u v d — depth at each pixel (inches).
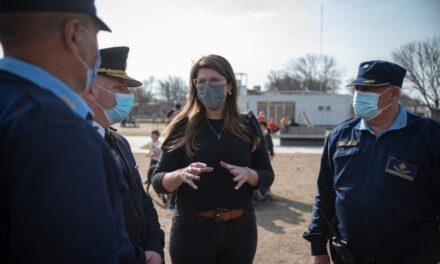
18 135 37.5
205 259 101.3
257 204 314.7
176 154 108.8
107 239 40.3
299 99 1806.1
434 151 94.5
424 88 1197.7
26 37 44.1
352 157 103.7
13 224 37.3
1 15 43.6
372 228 97.7
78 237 37.6
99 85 84.5
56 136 38.1
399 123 100.0
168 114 347.6
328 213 113.8
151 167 322.3
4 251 40.3
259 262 192.1
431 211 96.7
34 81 43.4
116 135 94.0
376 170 99.0
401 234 95.4
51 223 36.4
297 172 487.2
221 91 103.2
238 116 109.5
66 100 45.0
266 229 247.0
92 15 47.9
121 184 49.9
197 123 107.0
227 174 102.6
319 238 111.3
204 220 101.1
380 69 99.0
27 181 36.4
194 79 108.3
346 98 1803.6
